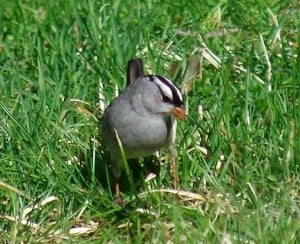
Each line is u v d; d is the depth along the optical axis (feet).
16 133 37.50
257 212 33.47
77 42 45.42
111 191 36.63
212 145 37.35
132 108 35.04
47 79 41.96
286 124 37.86
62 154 37.50
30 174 36.09
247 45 44.62
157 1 48.83
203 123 38.73
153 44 44.75
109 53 43.19
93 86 41.73
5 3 50.08
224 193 34.88
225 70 41.37
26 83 42.27
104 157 37.65
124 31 44.70
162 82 35.01
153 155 37.73
